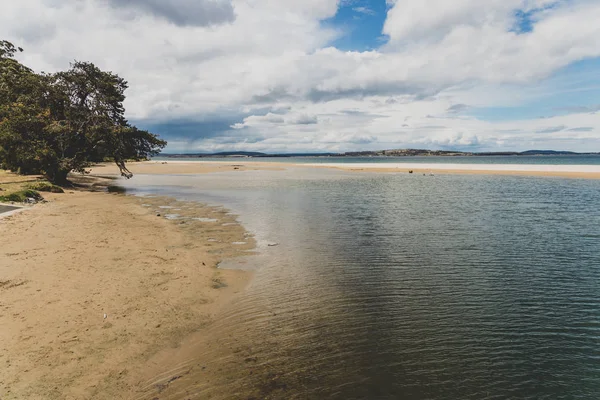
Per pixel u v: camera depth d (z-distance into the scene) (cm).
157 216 1731
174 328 627
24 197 1827
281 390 473
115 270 882
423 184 3759
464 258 1091
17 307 645
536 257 1098
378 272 961
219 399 450
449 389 486
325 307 742
